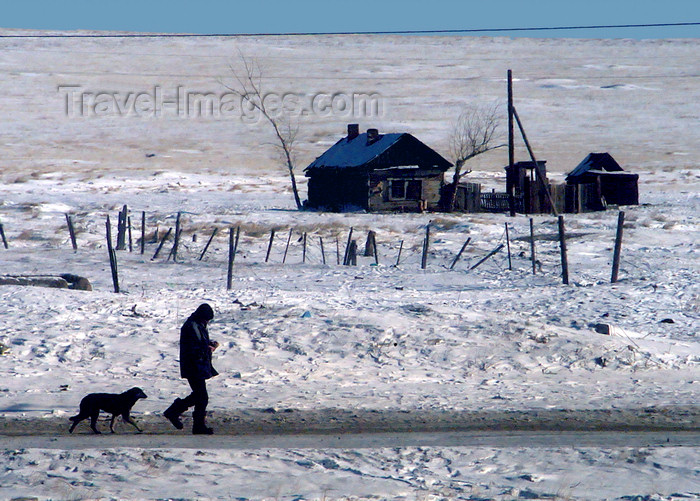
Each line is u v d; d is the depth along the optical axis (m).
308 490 28.92
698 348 65.44
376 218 186.12
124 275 106.25
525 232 157.25
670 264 116.50
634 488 29.27
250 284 99.31
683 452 34.47
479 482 30.39
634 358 61.09
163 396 49.84
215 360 58.03
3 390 49.88
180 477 30.52
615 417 45.16
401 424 43.22
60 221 170.25
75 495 27.73
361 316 68.38
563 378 56.78
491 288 97.50
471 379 56.06
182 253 130.75
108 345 60.81
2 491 28.25
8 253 127.00
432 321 68.19
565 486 29.44
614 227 163.25
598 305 82.81
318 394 51.06
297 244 141.75
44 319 67.25
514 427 42.59
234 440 38.50
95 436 39.56
